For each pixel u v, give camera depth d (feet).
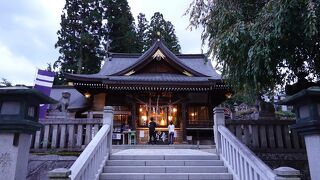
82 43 109.60
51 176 11.06
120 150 29.86
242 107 75.31
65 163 24.12
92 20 115.24
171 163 21.09
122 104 62.08
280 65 18.76
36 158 24.11
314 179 10.80
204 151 27.84
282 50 16.28
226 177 18.76
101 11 120.06
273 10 14.89
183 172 19.89
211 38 20.36
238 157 17.83
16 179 9.27
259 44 15.65
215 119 23.48
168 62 65.36
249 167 15.60
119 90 59.77
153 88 58.39
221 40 17.56
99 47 117.39
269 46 15.62
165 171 19.93
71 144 25.11
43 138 25.34
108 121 22.88
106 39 121.19
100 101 61.67
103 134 20.25
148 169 19.95
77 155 24.54
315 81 19.99
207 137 61.36
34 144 24.93
